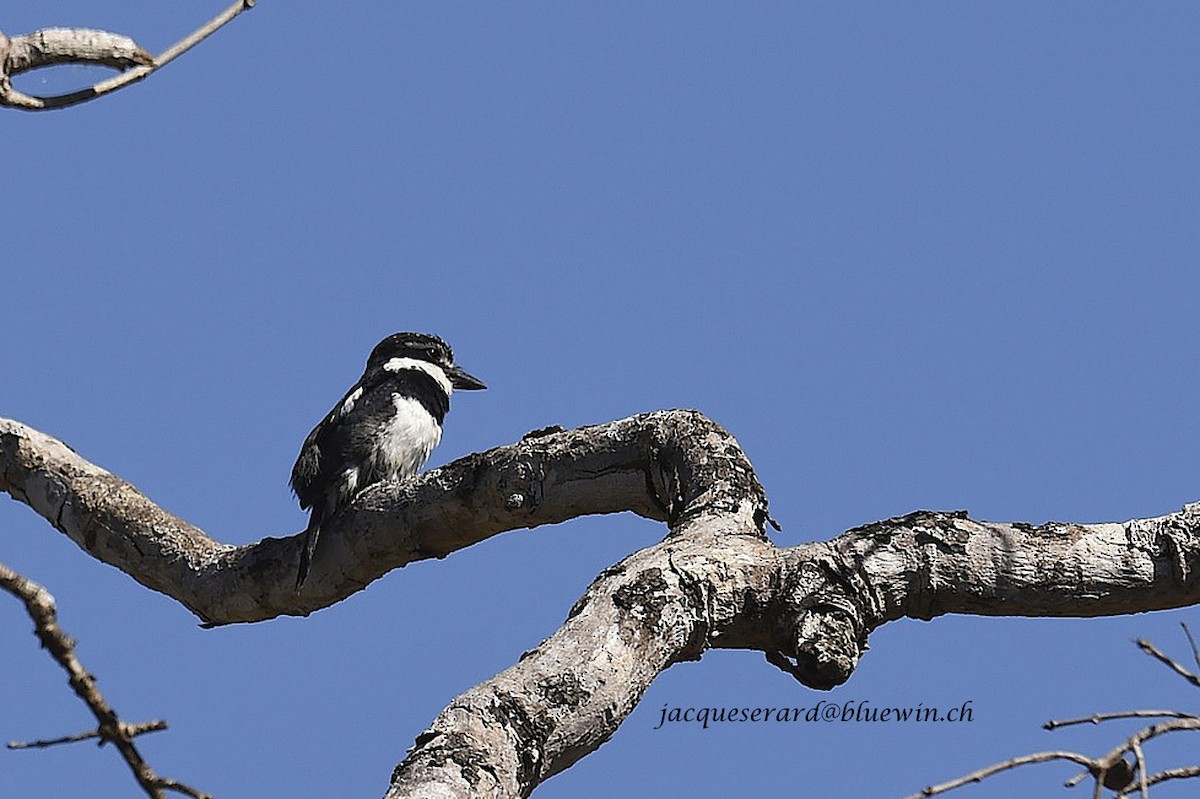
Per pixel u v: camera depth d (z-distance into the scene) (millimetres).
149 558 13586
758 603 9125
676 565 8844
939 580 9461
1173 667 6402
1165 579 9586
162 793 4902
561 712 7656
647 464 11336
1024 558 9531
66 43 6070
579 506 11664
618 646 8156
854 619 9117
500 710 7504
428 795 6840
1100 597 9586
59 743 4859
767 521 10273
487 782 7090
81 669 4867
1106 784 6230
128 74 6055
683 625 8555
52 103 5930
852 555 9320
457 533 12328
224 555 13320
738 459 10695
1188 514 9664
